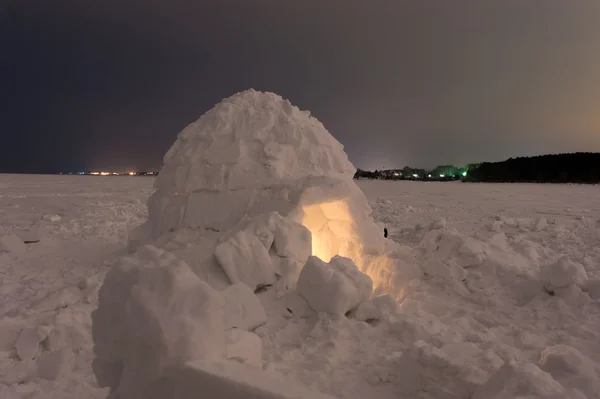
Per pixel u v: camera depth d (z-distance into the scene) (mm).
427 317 4051
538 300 4484
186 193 5875
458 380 2760
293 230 4848
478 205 17203
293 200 5312
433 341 3469
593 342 3602
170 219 5859
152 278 2174
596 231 9391
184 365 1925
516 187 33188
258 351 2637
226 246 4391
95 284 5008
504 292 4797
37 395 2869
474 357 3143
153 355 1990
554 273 4605
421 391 2785
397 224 11609
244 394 1812
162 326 1999
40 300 4711
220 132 6172
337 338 3482
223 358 2141
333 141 6668
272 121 6305
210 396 1861
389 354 3289
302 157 6082
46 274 5922
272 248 4805
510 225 11070
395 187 33000
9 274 5883
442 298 4688
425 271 5117
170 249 5348
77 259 6844
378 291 4910
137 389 2014
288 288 4391
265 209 5434
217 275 4379
